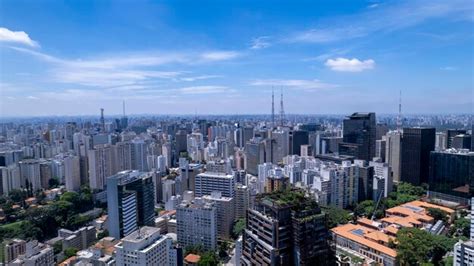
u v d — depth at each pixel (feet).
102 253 538.47
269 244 421.18
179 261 498.28
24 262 502.38
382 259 571.69
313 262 417.49
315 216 420.77
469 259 451.94
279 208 414.62
